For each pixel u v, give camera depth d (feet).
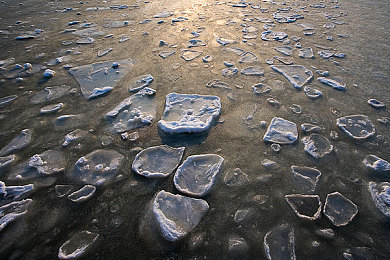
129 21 16.67
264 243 5.23
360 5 19.56
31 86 9.91
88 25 16.05
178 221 5.55
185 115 8.03
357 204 5.83
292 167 6.60
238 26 15.47
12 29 15.48
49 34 14.67
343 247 5.18
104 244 5.27
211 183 6.21
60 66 11.25
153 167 6.62
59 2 21.88
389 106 8.50
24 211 5.79
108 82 10.02
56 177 6.48
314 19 16.47
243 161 6.76
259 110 8.41
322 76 10.13
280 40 13.34
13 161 6.89
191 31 14.71
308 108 8.50
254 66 10.92
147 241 5.30
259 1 21.52
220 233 5.39
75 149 7.19
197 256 5.08
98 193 6.12
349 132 7.50
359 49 12.13
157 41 13.42
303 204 5.84
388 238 5.31
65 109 8.65
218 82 9.85
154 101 8.88
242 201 5.91
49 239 5.37
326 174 6.44
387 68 10.57
